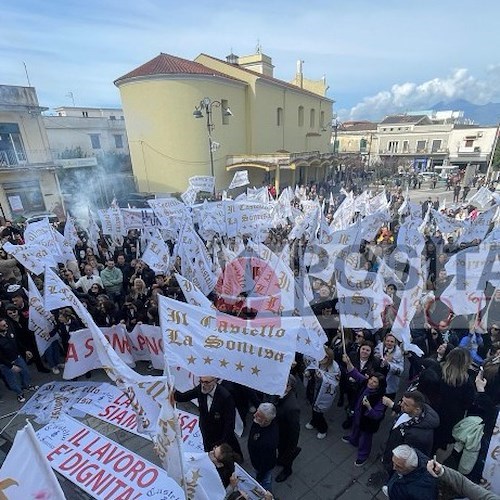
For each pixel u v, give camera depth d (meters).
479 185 32.56
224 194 13.83
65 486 4.70
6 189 22.11
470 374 5.01
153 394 3.29
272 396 4.82
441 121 59.78
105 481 4.73
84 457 5.08
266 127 33.53
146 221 12.12
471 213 15.09
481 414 4.33
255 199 14.89
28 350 7.08
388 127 56.09
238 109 30.53
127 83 26.62
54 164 23.91
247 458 5.14
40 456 2.40
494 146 33.03
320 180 42.62
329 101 48.31
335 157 41.94
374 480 4.75
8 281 9.15
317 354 5.09
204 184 14.18
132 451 5.16
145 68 26.95
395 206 19.00
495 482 3.65
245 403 5.57
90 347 6.58
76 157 31.31
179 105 26.02
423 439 3.81
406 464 3.22
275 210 14.05
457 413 4.40
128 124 28.19
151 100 26.23
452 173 41.56
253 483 3.49
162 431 3.09
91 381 6.80
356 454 5.18
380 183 40.41
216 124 28.27
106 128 34.59
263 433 4.09
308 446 5.34
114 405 6.10
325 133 48.84
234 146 30.83
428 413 3.91
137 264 9.64
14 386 6.27
